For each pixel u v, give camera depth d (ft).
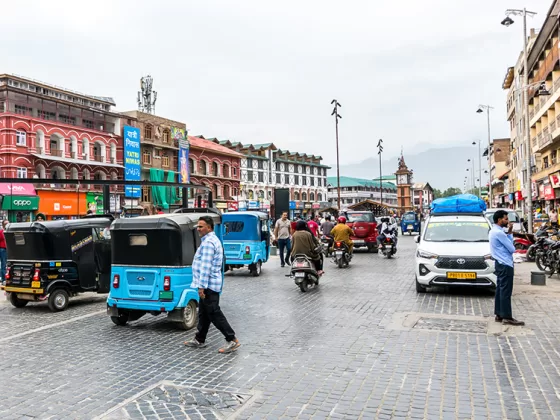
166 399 15.43
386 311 28.78
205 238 21.31
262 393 15.85
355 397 15.37
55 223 31.76
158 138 154.92
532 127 125.70
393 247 64.44
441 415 13.91
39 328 26.22
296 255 37.14
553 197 103.30
